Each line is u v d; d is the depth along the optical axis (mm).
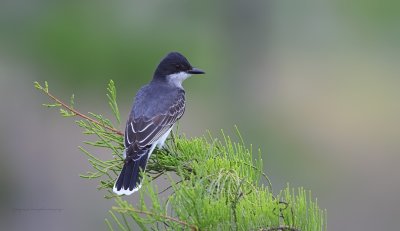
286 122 18938
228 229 5336
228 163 6203
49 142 17031
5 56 16234
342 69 20828
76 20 15195
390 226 17422
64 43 15133
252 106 18938
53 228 16266
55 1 15289
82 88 15539
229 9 19016
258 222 5523
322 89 20344
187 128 17016
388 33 20469
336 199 17531
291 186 16781
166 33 16078
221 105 18125
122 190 6867
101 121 7379
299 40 20766
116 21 15383
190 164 6723
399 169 18188
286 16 20719
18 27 15641
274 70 20578
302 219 5570
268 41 20484
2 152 17094
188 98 17172
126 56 15242
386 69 20594
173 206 5273
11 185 16766
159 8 16469
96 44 15188
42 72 15812
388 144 19062
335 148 18578
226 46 19312
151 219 5172
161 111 8750
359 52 20766
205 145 6848
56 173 16766
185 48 17016
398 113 19938
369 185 18078
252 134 17719
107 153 16734
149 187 5230
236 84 19266
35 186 16672
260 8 20078
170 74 9570
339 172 18031
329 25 20781
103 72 15258
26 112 17281
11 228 16375
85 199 16469
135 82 15445
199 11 17906
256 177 6207
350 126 19531
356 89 20562
